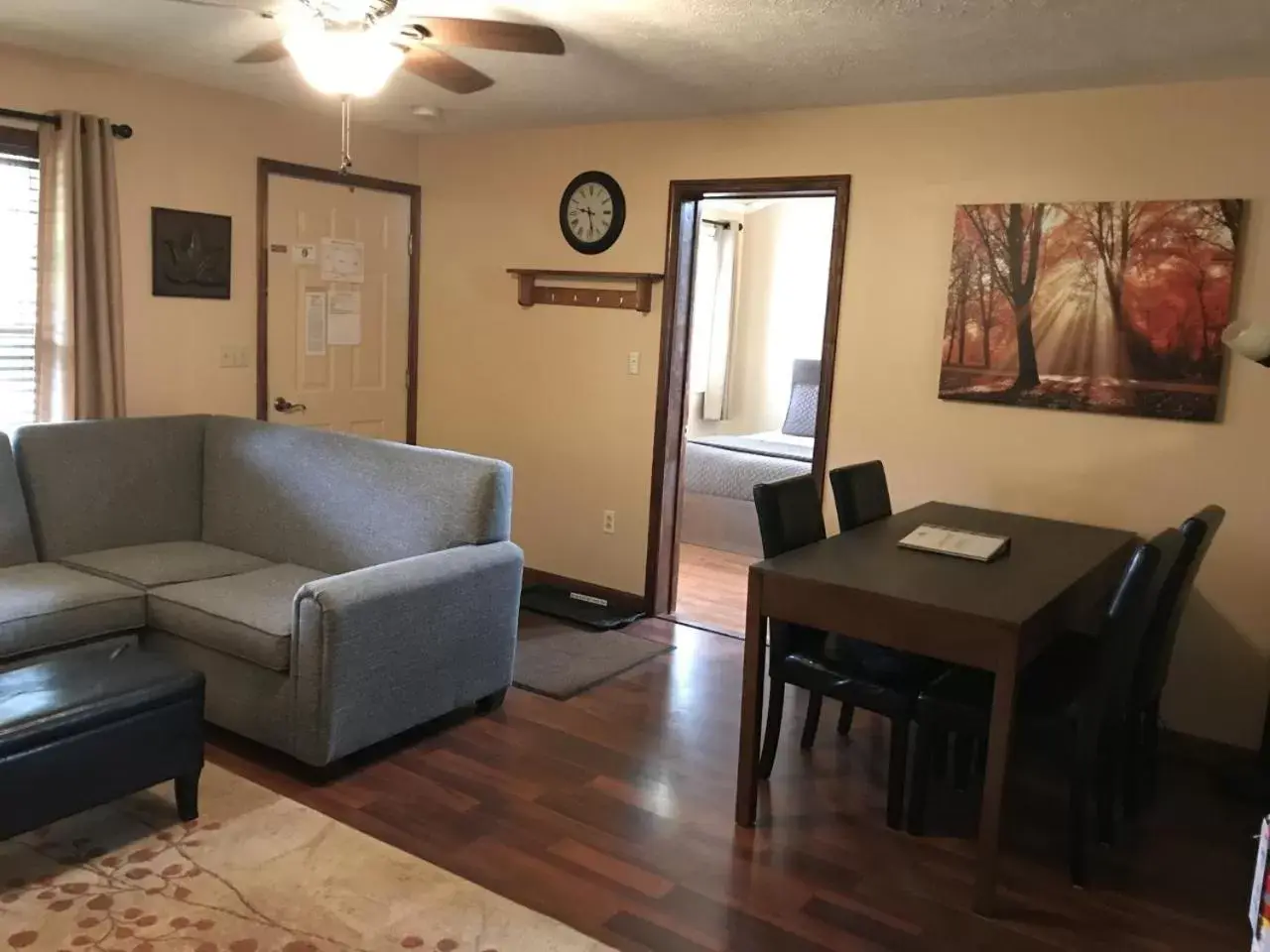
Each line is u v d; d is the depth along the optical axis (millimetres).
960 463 3967
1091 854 2840
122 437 3951
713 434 7730
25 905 2340
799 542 3203
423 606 3189
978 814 3041
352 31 2631
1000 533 3430
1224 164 3391
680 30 3074
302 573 3697
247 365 4727
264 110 4613
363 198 5137
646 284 4652
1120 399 3611
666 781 3150
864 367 4145
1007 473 3871
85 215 3945
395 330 5410
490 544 3545
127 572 3520
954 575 2801
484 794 3004
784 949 2330
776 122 4258
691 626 4742
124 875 2486
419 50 2830
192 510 4156
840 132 4105
